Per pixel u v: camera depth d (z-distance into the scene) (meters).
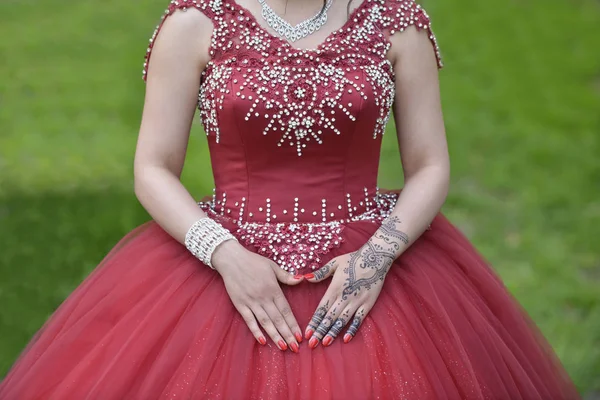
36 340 2.42
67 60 8.48
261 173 2.35
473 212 5.29
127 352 2.10
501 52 8.70
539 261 4.62
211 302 2.19
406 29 2.40
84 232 4.86
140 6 10.32
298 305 2.18
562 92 7.62
